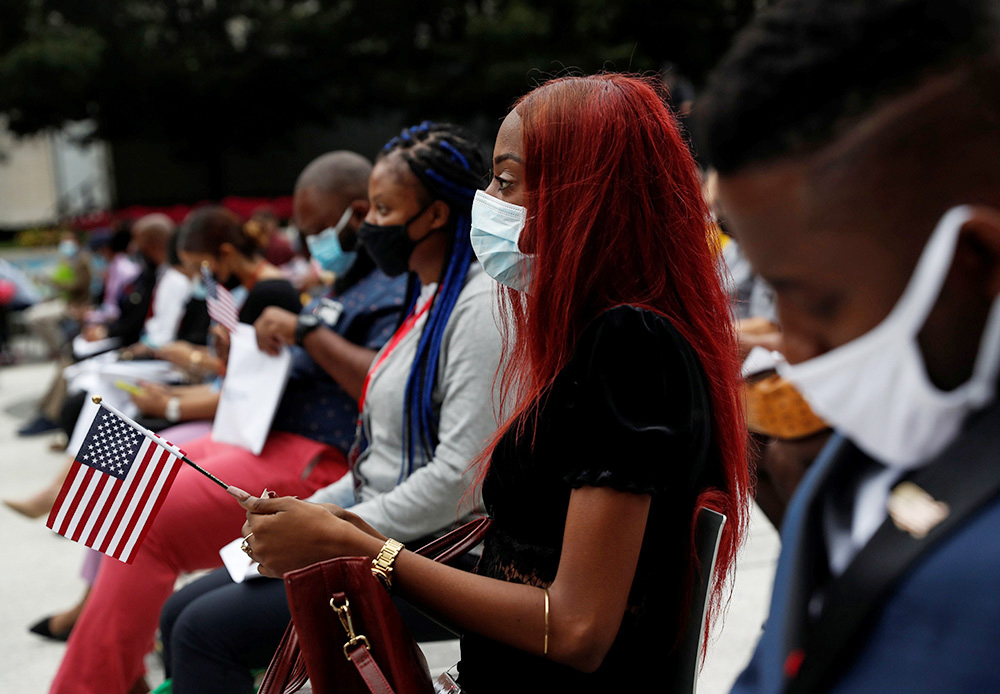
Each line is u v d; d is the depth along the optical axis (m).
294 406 2.47
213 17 24.34
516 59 20.78
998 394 0.58
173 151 26.86
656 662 1.21
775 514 2.25
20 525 4.76
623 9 21.08
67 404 4.29
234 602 1.80
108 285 8.57
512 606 1.13
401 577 1.24
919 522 0.59
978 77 0.52
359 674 1.19
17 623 3.56
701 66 21.81
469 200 1.94
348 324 2.35
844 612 0.61
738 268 2.36
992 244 0.54
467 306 1.83
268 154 30.84
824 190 0.56
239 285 3.54
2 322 10.98
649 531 1.15
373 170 2.03
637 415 1.09
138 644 2.24
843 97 0.54
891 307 0.58
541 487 1.17
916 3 0.53
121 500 1.60
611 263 1.18
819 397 0.62
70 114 23.70
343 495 2.16
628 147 1.18
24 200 28.19
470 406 1.75
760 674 0.73
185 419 3.20
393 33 23.28
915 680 0.57
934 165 0.54
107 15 23.38
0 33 22.47
